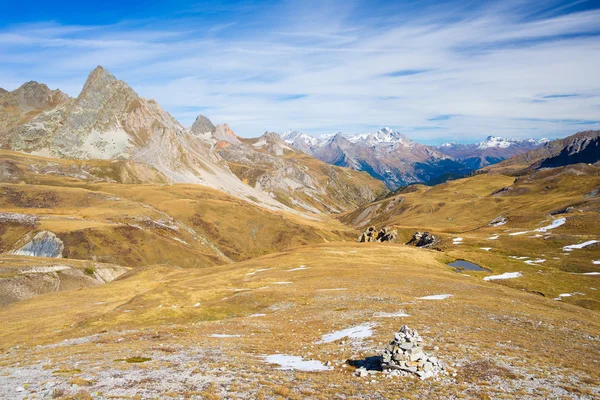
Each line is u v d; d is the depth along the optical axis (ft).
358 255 381.81
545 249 384.27
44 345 153.28
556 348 105.29
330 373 86.17
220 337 133.18
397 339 88.22
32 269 449.06
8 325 212.02
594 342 114.83
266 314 178.19
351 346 107.55
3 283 407.23
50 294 321.32
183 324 172.55
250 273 316.81
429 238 531.50
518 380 79.51
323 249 418.72
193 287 255.70
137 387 75.36
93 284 485.97
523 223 541.34
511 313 148.97
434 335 114.01
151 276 399.24
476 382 78.02
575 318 150.10
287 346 114.52
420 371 82.33
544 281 278.67
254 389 73.72
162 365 93.09
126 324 179.93
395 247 438.40
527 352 99.71
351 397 70.23
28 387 77.77
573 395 71.92
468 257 379.35
